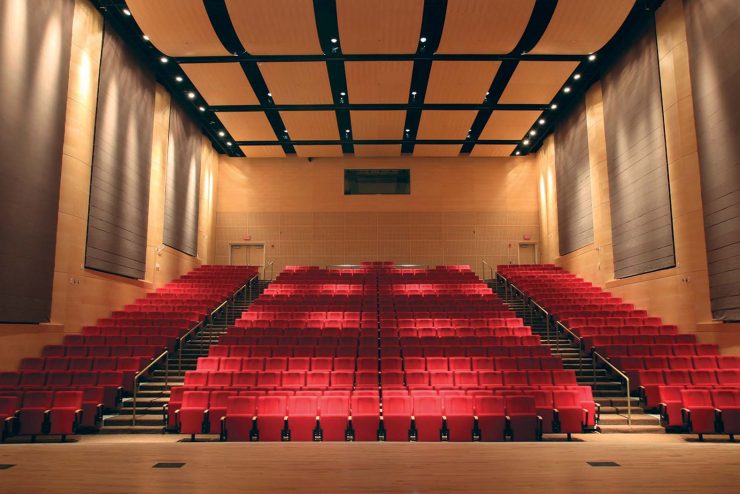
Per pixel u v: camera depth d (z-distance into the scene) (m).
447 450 4.91
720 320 8.33
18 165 7.62
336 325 10.56
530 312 12.02
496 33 9.61
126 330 9.44
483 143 15.55
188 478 3.87
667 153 9.58
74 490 3.56
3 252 7.32
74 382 7.54
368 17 9.26
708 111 8.50
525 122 13.98
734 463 4.36
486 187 16.89
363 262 16.44
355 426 6.41
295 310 11.60
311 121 13.91
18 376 7.34
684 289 9.16
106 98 9.95
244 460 4.45
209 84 11.91
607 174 11.95
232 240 16.69
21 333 7.77
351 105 12.97
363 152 16.38
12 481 3.78
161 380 8.62
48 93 8.30
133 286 11.16
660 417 7.06
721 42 8.18
